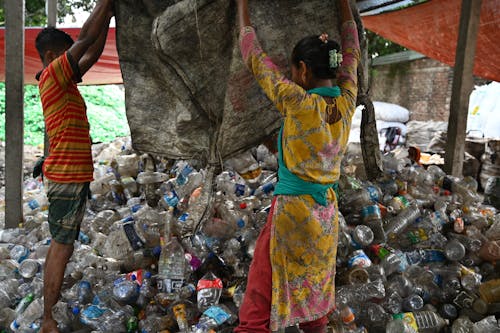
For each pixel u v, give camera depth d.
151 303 2.98
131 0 2.71
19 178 4.45
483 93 10.93
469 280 3.20
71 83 2.59
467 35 4.91
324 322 2.30
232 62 2.62
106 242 3.42
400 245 3.67
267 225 2.14
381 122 11.86
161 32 2.62
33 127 12.68
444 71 13.11
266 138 2.75
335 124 2.03
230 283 3.12
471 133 10.00
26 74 8.66
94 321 2.84
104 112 14.13
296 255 2.05
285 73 2.70
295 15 2.68
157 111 2.85
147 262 3.33
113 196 4.68
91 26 2.53
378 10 7.20
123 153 5.31
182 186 3.69
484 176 7.24
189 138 2.77
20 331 2.86
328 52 1.99
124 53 2.82
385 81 15.17
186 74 2.69
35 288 3.19
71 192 2.66
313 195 2.02
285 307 2.05
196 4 2.54
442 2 6.45
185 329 2.69
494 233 3.78
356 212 3.62
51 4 6.19
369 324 2.95
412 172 4.50
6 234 4.24
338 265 3.20
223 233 3.33
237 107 2.69
